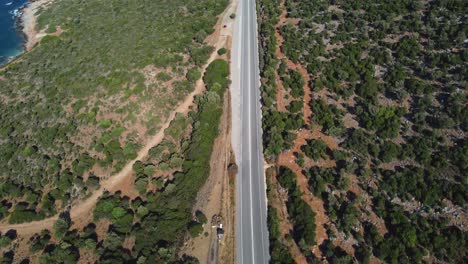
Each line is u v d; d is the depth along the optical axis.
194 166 93.50
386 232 77.69
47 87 116.69
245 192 89.62
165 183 92.69
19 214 86.75
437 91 102.06
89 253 79.75
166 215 84.62
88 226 85.38
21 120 107.31
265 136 100.56
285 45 127.81
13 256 81.44
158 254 77.38
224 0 162.38
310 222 80.31
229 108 110.62
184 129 104.75
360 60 116.69
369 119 97.50
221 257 78.31
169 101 110.81
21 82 121.50
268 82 115.38
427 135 92.69
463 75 102.69
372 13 134.75
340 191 85.69
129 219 84.69
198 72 120.19
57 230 83.38
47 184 93.75
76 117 106.00
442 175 84.44
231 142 101.31
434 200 79.75
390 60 114.50
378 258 74.31
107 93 110.94
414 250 72.81
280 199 87.31
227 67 123.69
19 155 98.81
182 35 138.12
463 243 72.94
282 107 108.50
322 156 93.44
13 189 91.56
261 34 138.00
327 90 110.56
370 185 85.38
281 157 95.38
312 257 76.12
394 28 124.75
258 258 77.56
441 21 125.00
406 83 105.25
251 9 155.62
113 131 101.75
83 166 94.69
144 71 117.62
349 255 74.50
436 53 112.25
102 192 92.00
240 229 82.69
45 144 100.38
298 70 119.56
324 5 145.75
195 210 86.75
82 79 116.75
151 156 98.25
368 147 91.88
